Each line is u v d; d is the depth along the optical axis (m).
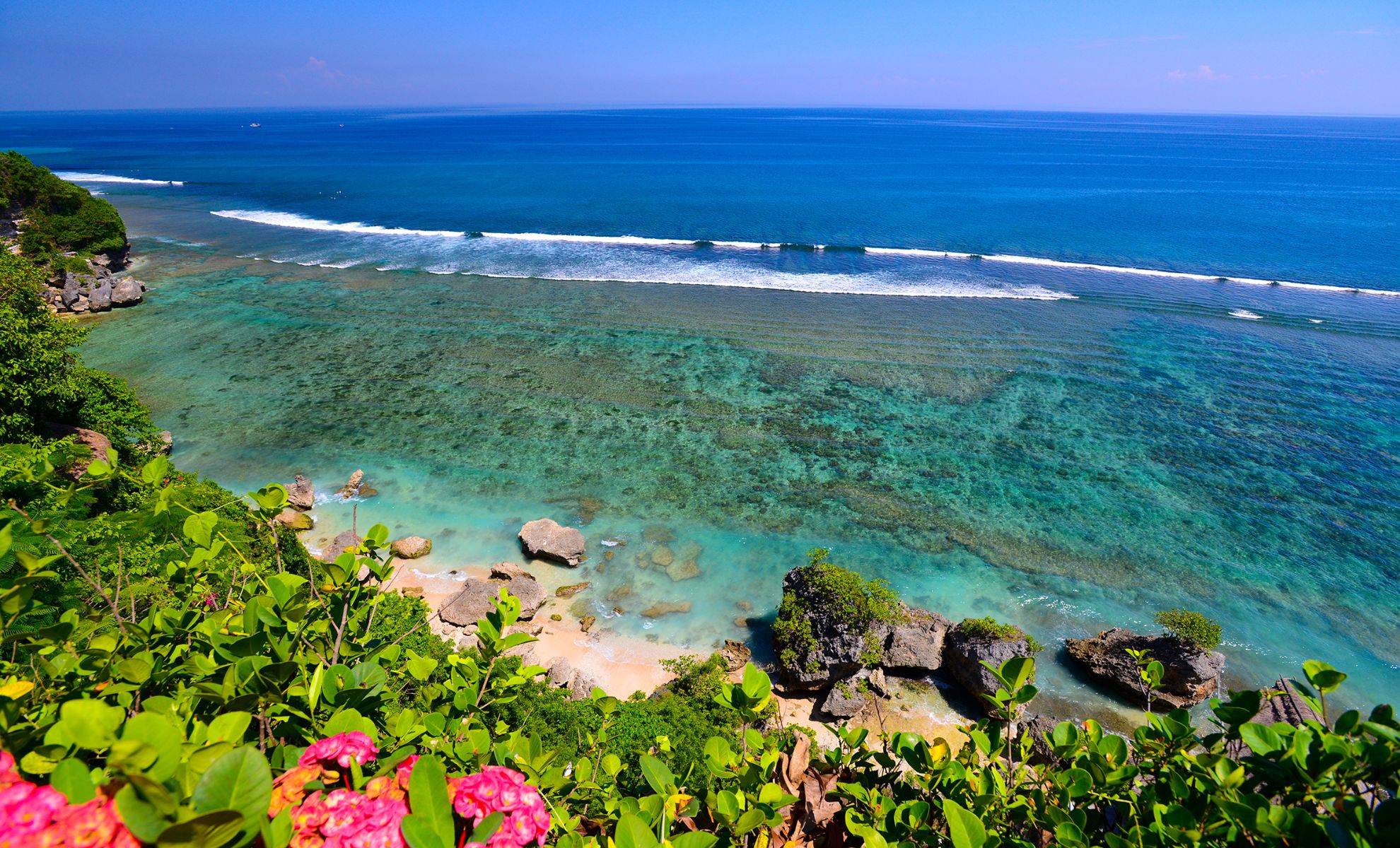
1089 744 5.19
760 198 86.44
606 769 5.98
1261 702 4.62
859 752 6.14
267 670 4.54
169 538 12.05
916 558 23.66
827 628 18.58
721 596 21.94
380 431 30.69
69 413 23.89
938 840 4.72
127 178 103.56
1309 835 3.62
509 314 45.19
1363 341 40.22
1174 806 4.12
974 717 17.67
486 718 6.53
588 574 22.72
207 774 2.85
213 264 54.94
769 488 27.31
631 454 29.39
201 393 33.50
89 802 2.71
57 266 46.00
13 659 5.56
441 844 3.20
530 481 27.47
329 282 51.22
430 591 21.61
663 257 59.28
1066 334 41.84
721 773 5.37
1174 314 44.94
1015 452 29.61
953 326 43.22
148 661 4.88
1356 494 26.47
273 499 6.54
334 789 3.73
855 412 32.94
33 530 6.64
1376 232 67.38
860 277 53.53
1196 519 25.30
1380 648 19.92
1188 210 79.12
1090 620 21.02
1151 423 31.77
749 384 35.66
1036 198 87.19
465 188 94.38
